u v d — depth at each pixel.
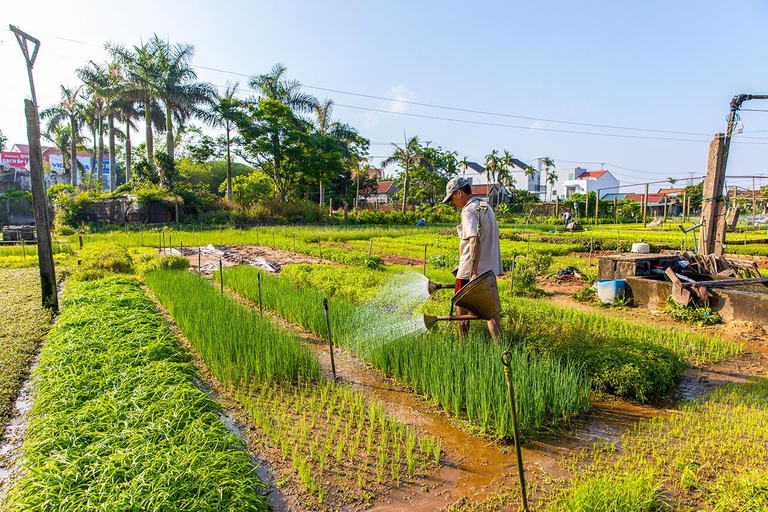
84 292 10.20
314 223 43.28
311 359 6.19
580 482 3.67
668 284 9.31
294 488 3.71
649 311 9.52
